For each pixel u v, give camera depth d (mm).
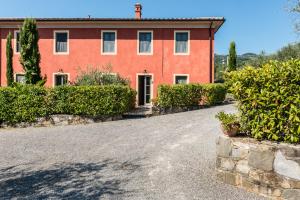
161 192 6000
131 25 23016
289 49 29469
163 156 8500
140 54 23078
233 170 6266
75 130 13141
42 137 11719
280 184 5602
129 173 7160
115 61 23188
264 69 6066
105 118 15508
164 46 22953
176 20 22172
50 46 23469
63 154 9047
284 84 5758
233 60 29859
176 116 16578
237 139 6223
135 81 23094
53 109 14922
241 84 6266
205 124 13414
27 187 6426
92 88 15188
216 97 21266
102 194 5973
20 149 9766
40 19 22578
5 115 14641
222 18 21891
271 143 5770
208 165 7562
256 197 5723
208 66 22734
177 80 23047
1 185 6582
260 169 5832
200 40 22766
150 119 15805
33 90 14820
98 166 7770
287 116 5742
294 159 5484
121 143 10320
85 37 23344
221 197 5723
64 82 23531
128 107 17547
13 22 23125
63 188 6328
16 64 23375
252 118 6215
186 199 5660
